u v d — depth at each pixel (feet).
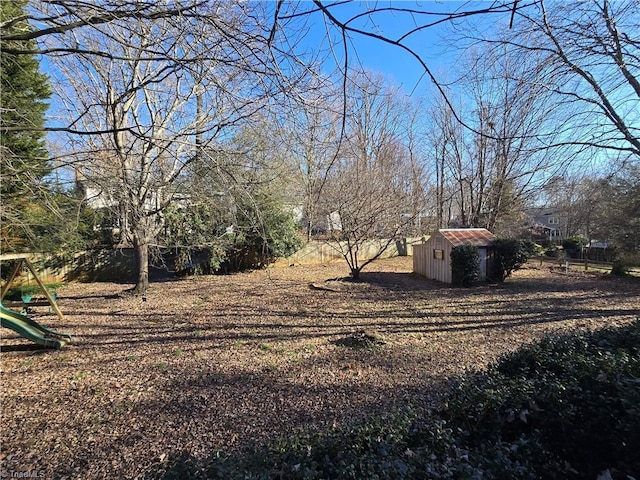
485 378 8.90
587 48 15.02
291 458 6.06
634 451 5.57
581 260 64.90
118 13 8.57
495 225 57.21
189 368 16.21
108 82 23.40
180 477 5.63
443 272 41.06
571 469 5.85
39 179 17.01
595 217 52.37
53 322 25.00
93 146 21.61
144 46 10.14
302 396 13.16
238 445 10.07
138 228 26.21
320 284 39.63
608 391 6.82
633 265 44.50
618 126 16.53
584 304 28.22
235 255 49.55
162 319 25.46
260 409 12.25
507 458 5.78
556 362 8.85
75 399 13.44
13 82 18.45
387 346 18.69
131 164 19.04
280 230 48.55
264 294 34.65
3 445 10.53
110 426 11.44
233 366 16.31
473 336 20.24
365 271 51.57
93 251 44.75
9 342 20.93
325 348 18.58
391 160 45.11
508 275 40.16
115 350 19.06
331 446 6.36
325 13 6.10
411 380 14.32
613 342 9.99
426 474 5.19
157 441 10.51
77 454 10.00
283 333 21.52
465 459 5.72
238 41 8.27
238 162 17.46
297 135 12.30
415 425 7.26
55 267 42.14
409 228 49.14
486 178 57.16
